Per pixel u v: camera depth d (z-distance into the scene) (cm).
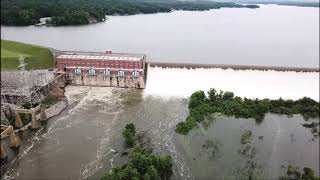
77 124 14675
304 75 18012
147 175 10075
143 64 18625
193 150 12619
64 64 18500
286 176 11069
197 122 14688
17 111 14325
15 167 11750
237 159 12088
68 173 11406
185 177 11019
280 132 14138
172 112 15838
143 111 15912
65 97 17275
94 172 11431
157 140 13288
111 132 13988
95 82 18638
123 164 11662
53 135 13800
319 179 10488
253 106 15700
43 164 11900
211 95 16550
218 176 11094
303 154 12500
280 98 16700
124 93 17862
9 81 16200
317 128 14475
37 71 17662
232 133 13938
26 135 13812
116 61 18112
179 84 18225
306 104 16312
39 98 15812
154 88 18225
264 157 12256
